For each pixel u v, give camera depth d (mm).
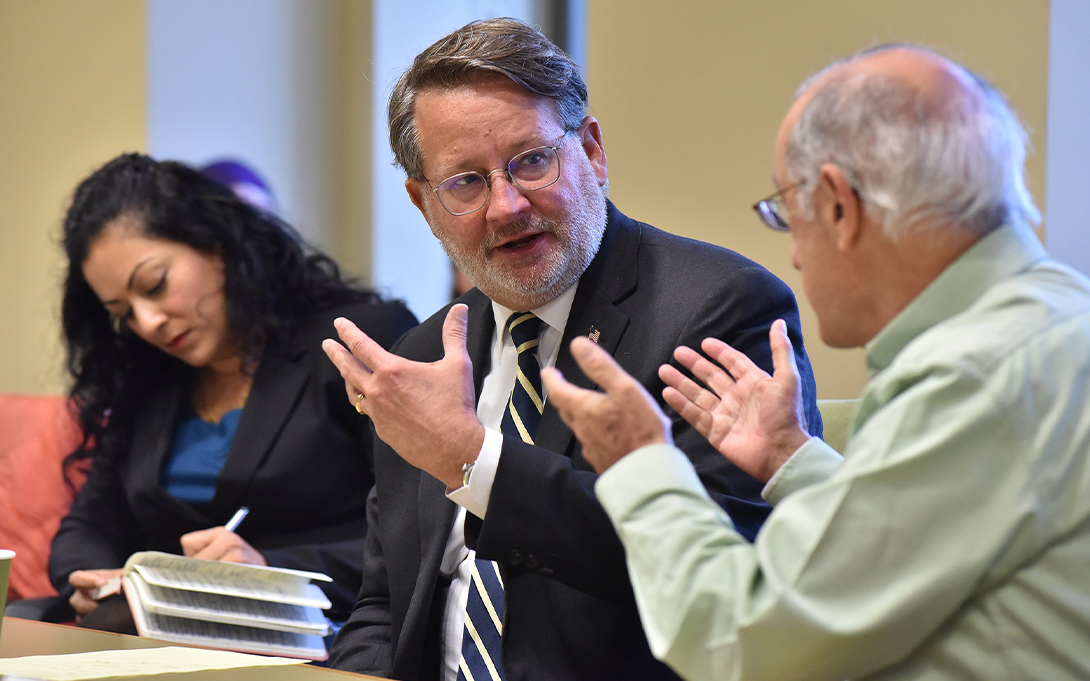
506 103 4336
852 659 2498
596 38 7637
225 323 6727
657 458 2797
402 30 11273
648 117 7375
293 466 6406
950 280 2719
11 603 6855
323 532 6512
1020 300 2625
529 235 4328
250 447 6449
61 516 8102
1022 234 2768
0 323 10898
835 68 2889
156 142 9750
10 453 8414
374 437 4953
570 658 4008
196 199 6762
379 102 11102
